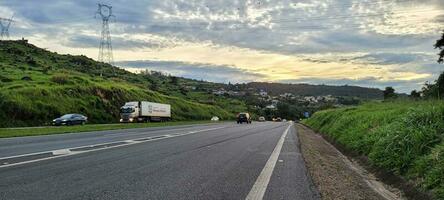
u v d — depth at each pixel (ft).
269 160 42.34
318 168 39.14
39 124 190.39
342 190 28.99
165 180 28.40
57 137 78.07
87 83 257.55
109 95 252.83
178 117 308.19
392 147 39.40
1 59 379.35
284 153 50.80
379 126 54.90
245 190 25.77
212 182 28.14
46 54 512.22
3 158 39.60
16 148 52.11
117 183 26.89
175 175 30.66
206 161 39.60
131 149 50.06
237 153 48.32
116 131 103.96
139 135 82.23
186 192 24.54
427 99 67.92
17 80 246.68
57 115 204.03
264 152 51.01
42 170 31.86
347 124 82.64
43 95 209.26
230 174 31.96
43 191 23.90
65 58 533.96
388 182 35.17
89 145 56.03
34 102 199.21
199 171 32.99
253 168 35.88
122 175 30.09
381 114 62.28
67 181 27.27
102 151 47.19
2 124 172.55
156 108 245.86
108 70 536.01
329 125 118.11
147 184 26.76
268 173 33.14
